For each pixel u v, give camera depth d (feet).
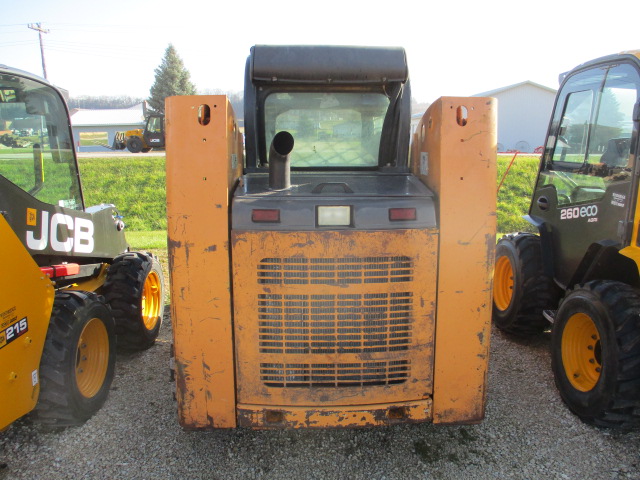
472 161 8.41
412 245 8.36
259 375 8.55
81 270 13.56
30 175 11.42
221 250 8.18
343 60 10.69
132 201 53.36
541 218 14.76
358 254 8.26
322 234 8.20
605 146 11.76
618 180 11.10
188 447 10.10
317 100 11.39
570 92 13.67
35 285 9.49
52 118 12.27
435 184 8.64
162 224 49.06
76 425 10.75
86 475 9.27
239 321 8.39
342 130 11.60
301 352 8.55
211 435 10.48
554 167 14.23
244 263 8.24
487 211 8.48
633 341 9.85
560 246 13.74
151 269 15.28
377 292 8.42
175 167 8.08
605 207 11.61
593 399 10.44
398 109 11.27
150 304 15.92
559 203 13.78
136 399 11.98
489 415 11.24
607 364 10.12
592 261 12.10
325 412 8.57
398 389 8.72
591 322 11.03
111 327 12.10
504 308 15.99
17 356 9.02
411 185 9.48
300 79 10.75
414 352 8.68
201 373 8.51
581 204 12.66
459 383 8.82
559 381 11.71
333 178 10.49
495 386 12.60
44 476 9.24
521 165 56.29
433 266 8.47
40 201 10.84
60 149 12.60
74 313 10.55
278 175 9.09
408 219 8.35
